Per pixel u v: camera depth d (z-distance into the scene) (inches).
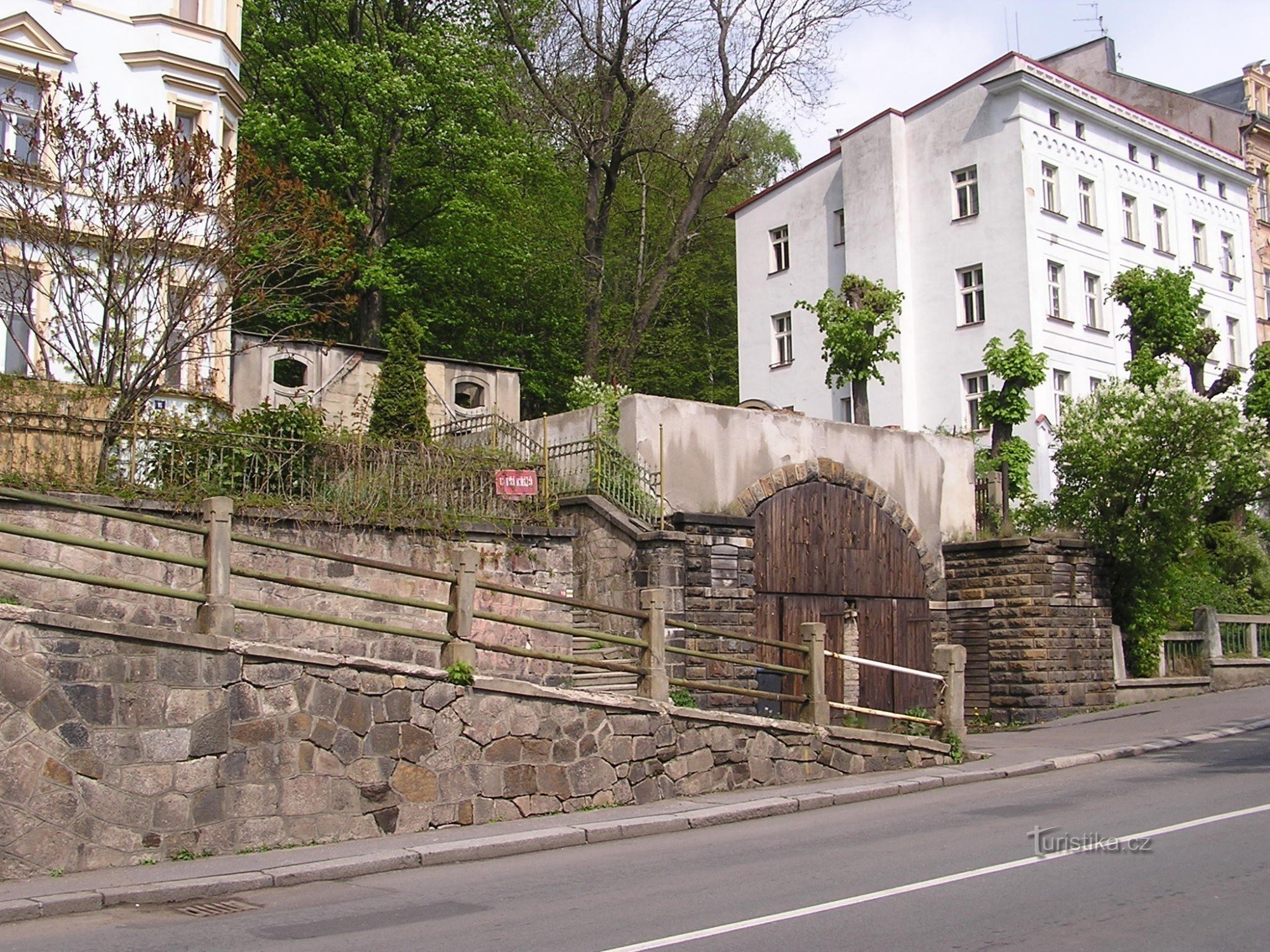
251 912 343.0
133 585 405.4
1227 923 292.0
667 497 818.2
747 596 812.0
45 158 790.5
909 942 281.3
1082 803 506.0
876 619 929.5
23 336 821.9
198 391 830.5
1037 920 299.6
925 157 1505.9
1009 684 956.0
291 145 1197.1
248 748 422.6
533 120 1424.7
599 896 351.6
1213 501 1075.3
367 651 659.4
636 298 1636.3
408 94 1210.6
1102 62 1859.0
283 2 1322.6
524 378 1473.9
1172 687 1017.5
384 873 403.9
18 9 852.0
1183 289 1214.9
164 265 715.4
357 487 681.0
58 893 350.3
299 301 824.9
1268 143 1939.0
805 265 1644.9
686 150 1488.7
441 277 1369.3
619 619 781.3
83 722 389.7
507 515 737.6
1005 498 1053.8
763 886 355.9
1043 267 1421.0
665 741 543.5
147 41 911.7
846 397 1560.0
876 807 535.2
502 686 490.0
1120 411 1015.6
